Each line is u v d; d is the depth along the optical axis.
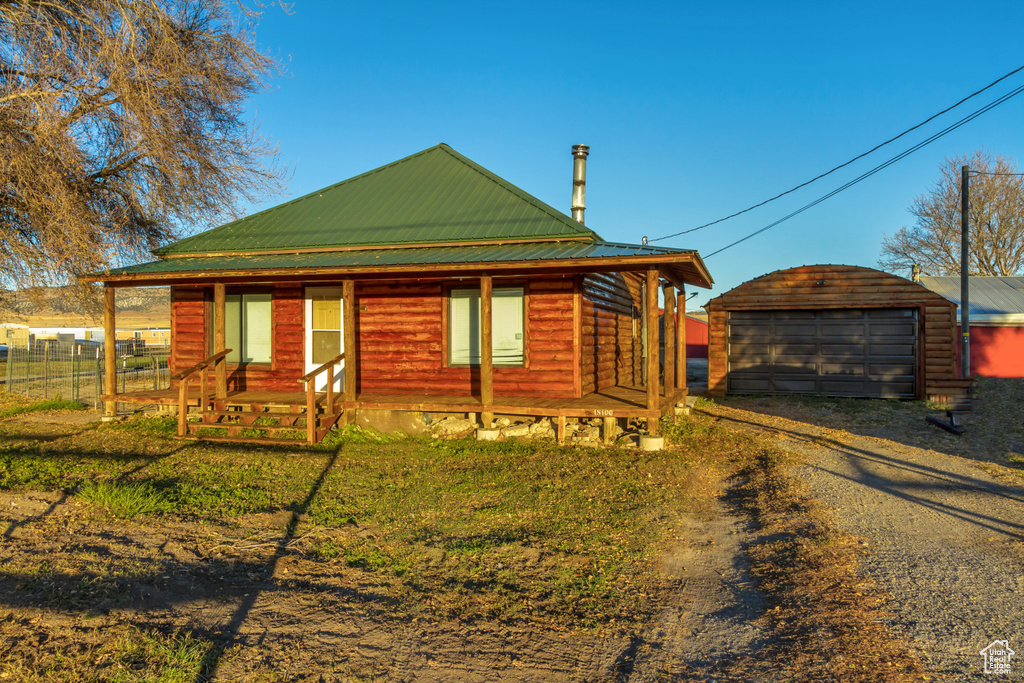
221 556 5.88
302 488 8.40
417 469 9.72
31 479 8.28
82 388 19.84
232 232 15.56
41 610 4.55
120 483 8.18
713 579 5.74
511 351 12.84
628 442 11.31
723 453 11.16
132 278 12.81
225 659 4.07
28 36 12.30
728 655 4.30
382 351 13.52
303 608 4.94
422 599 5.23
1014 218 39.38
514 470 9.63
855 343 18.67
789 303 19.00
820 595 5.12
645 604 5.21
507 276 12.36
